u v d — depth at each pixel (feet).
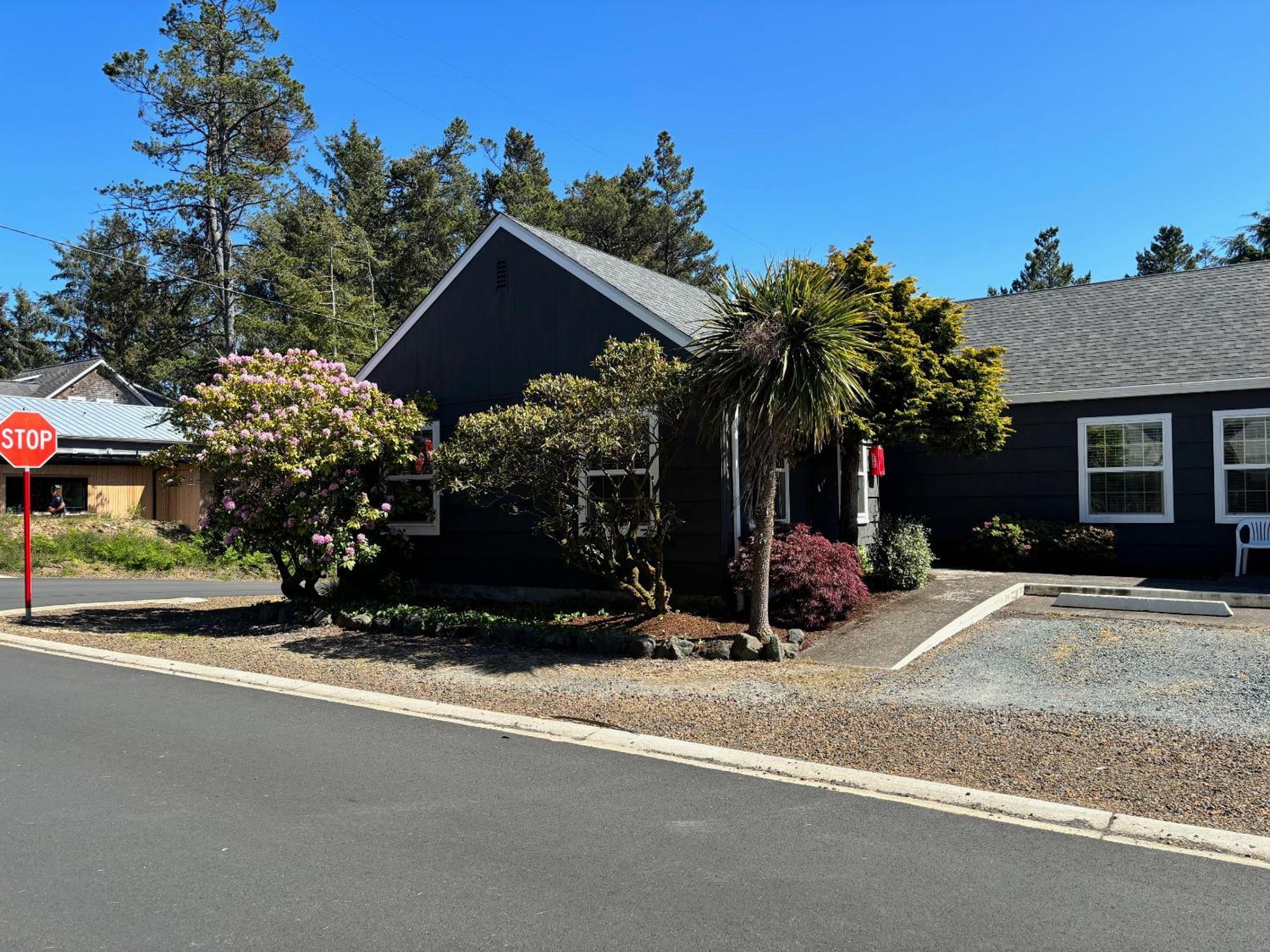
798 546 35.01
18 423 43.78
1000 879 13.74
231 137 116.26
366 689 27.61
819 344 29.22
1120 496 47.06
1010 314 59.26
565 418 32.22
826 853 14.78
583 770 19.39
